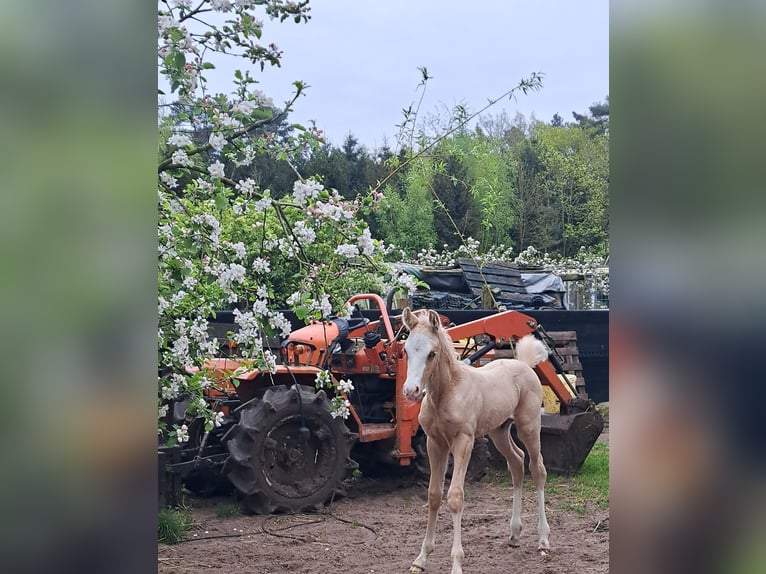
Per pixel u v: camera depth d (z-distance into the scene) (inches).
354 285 305.4
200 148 148.9
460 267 497.7
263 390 264.7
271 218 185.6
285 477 243.0
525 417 212.1
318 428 247.3
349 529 225.5
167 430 217.5
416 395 176.9
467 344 323.9
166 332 165.3
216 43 145.9
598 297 617.3
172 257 150.9
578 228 928.9
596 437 295.0
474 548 207.5
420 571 186.2
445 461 196.4
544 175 967.6
